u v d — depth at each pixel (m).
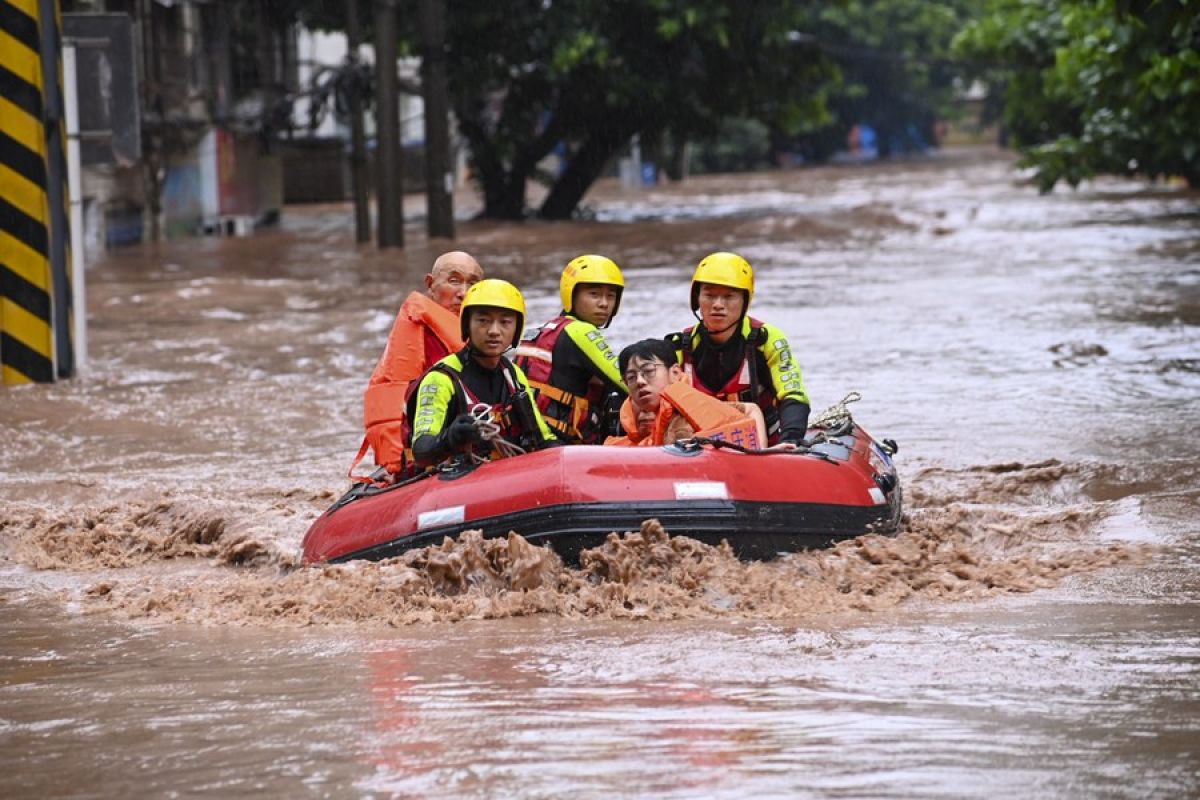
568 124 63.47
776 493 11.92
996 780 7.20
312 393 22.95
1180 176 73.00
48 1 23.64
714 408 12.41
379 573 11.58
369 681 9.26
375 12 49.44
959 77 126.56
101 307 34.53
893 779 7.22
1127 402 20.59
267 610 11.30
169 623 11.20
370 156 83.25
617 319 30.34
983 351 25.48
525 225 60.94
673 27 56.88
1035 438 18.38
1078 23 38.25
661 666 9.41
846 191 80.94
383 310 33.03
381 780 7.35
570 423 13.11
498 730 8.09
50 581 13.01
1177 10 26.94
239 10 64.12
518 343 12.69
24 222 23.77
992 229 51.94
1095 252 42.88
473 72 60.53
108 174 52.72
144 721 8.53
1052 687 8.76
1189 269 37.59
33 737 8.30
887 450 14.09
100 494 16.55
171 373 25.00
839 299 33.44
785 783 7.18
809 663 9.41
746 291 12.97
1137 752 7.57
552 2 59.75
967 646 9.77
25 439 19.78
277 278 41.09
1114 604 10.99
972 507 14.56
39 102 23.56
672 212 68.00
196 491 16.44
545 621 10.81
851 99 117.38
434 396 12.45
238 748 7.95
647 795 7.05
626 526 11.55
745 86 63.38
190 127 58.50
